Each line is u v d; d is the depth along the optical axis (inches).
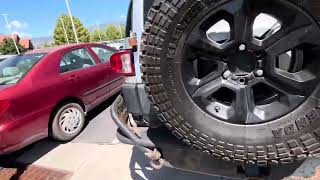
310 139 60.7
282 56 67.0
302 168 69.1
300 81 60.6
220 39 68.5
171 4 58.8
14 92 142.2
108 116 208.5
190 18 59.5
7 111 136.9
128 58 82.9
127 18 95.0
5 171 149.2
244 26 60.0
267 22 66.4
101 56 223.5
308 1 54.9
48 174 141.3
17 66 164.1
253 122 63.7
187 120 65.2
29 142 151.7
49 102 159.5
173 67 62.8
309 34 57.2
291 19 57.6
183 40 61.3
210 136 65.2
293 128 61.3
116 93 225.8
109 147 159.3
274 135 62.2
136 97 81.5
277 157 62.9
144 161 136.9
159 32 60.7
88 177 132.3
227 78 65.2
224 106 66.3
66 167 145.4
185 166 76.2
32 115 149.9
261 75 63.4
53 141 176.9
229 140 64.4
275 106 63.9
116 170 133.5
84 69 190.7
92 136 177.8
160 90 64.0
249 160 64.5
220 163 72.9
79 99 181.5
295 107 61.5
